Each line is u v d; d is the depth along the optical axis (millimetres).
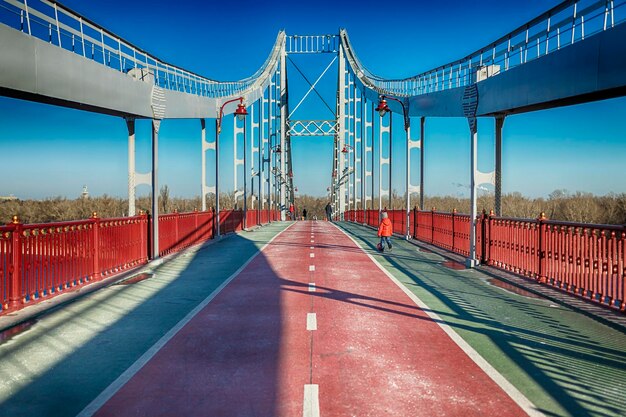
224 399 3877
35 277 6930
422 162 19016
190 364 4711
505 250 10391
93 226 8766
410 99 17891
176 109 13242
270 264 12141
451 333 5766
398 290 8547
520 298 7848
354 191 43719
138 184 11750
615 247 6625
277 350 5121
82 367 4652
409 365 4645
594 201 55031
